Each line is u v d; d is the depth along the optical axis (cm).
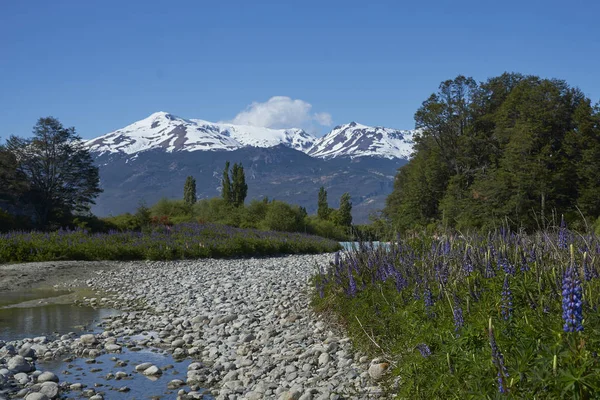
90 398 735
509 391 409
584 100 5806
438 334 561
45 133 7819
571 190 5488
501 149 6819
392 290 850
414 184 7394
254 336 1055
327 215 7550
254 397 709
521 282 549
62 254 2612
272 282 1809
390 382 654
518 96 6531
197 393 757
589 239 707
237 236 3406
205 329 1178
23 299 1659
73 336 1123
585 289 517
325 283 1182
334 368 775
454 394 480
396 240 1139
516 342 452
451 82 7588
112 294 1759
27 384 789
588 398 383
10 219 5172
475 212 4962
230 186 7800
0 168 6769
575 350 399
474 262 661
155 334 1152
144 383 813
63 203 7756
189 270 2362
